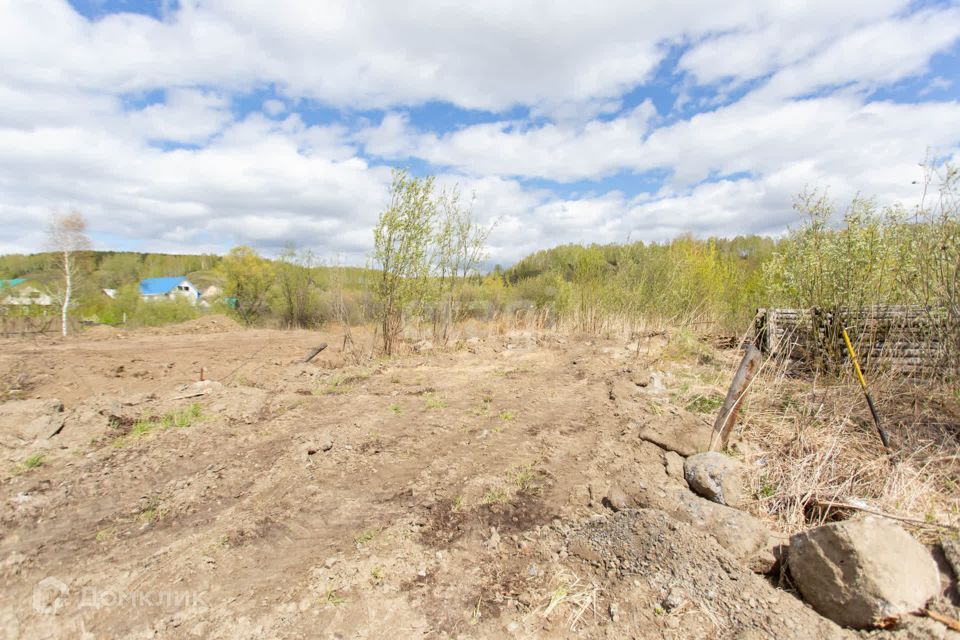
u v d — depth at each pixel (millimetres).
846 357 6402
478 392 7672
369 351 12312
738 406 4793
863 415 5180
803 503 3852
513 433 5715
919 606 2391
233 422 6180
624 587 2881
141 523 3873
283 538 3607
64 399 8359
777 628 2455
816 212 7277
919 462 4211
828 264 6934
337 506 4070
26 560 3367
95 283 27672
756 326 8727
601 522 3521
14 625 2750
